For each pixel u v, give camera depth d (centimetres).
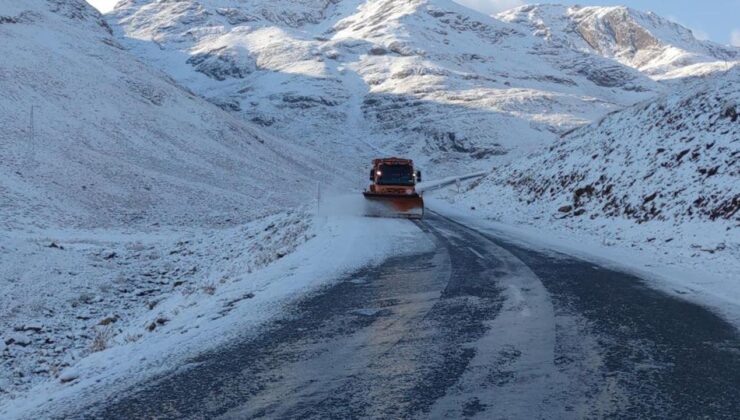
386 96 16638
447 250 1475
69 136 5538
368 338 663
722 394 478
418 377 522
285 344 649
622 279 1057
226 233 2995
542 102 15050
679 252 1403
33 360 1147
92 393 525
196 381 532
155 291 1862
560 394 477
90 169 4969
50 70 6881
